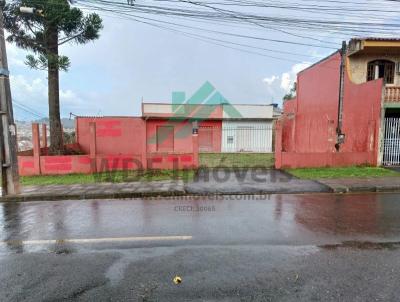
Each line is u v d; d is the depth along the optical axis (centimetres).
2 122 808
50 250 431
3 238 489
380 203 702
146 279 337
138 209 668
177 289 314
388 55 1367
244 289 312
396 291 306
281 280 330
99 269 365
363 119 1268
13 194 816
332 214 603
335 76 1499
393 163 1209
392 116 1336
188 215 606
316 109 1734
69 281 337
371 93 1210
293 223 541
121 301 295
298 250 414
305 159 1190
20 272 362
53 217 617
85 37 1359
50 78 1338
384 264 368
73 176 1097
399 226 521
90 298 301
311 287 315
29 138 1844
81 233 505
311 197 776
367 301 289
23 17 1237
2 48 798
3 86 802
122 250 424
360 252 405
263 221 555
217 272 351
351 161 1205
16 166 827
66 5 1197
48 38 1290
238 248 423
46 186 920
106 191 835
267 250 414
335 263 371
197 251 414
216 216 595
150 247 433
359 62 1379
